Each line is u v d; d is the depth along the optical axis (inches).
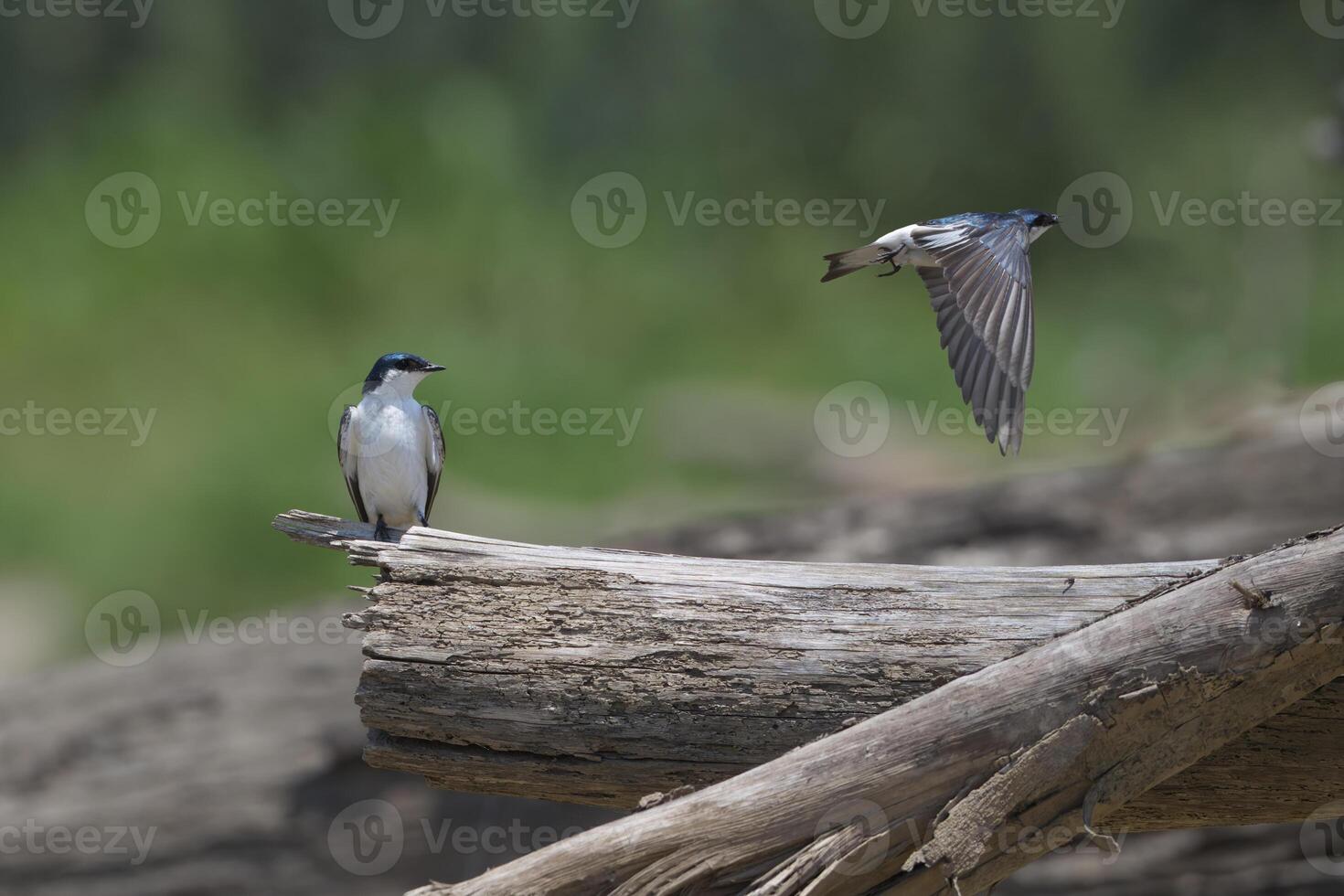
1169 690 137.8
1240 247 844.6
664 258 831.1
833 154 968.9
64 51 884.6
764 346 778.2
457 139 843.4
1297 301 751.1
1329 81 949.8
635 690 147.3
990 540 337.7
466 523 543.5
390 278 753.0
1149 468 343.9
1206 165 947.3
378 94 888.9
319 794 333.7
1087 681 138.9
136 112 829.8
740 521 366.6
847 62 995.3
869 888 138.7
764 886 135.0
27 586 517.0
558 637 148.7
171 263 725.3
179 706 351.3
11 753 343.9
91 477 575.5
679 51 967.6
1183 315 788.6
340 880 327.6
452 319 739.4
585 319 761.6
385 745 152.4
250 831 328.8
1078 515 334.6
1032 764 137.6
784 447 613.9
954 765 138.3
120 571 521.3
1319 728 145.7
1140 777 139.5
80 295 697.0
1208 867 296.0
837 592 151.2
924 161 976.3
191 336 687.1
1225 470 336.2
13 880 324.8
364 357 692.7
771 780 138.6
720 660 147.7
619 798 152.9
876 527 349.7
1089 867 299.6
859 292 846.5
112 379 654.5
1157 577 149.0
